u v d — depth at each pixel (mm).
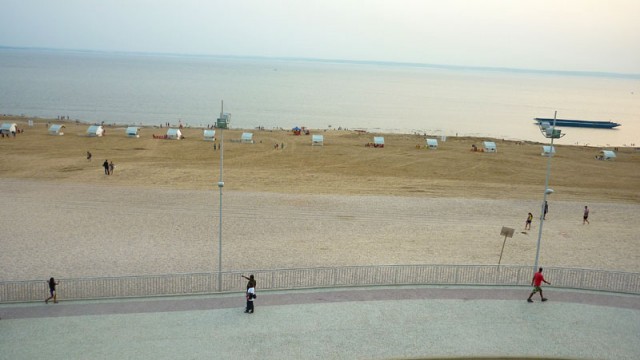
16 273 24516
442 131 115938
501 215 38094
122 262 26406
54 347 17156
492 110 174500
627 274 23547
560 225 35875
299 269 22047
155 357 16688
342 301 21062
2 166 50656
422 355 17250
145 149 62750
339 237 31578
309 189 45094
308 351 17281
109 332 18188
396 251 28984
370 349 17516
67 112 120500
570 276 24859
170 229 32500
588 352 17828
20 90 170375
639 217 38875
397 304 20922
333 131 86375
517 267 23922
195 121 113938
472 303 21234
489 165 60250
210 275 23672
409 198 42125
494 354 17484
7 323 18641
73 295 21312
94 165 52531
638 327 19703
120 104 141125
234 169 53156
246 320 19281
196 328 18609
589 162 65875
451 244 30672
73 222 33406
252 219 35094
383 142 69562
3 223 32781
